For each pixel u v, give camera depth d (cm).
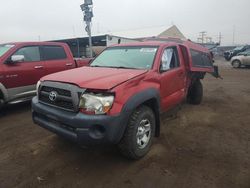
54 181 308
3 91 552
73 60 719
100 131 300
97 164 349
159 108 401
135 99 327
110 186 298
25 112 609
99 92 302
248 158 369
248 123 531
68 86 315
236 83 1184
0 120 547
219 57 4403
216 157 370
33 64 611
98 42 2745
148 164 348
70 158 366
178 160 360
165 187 296
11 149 398
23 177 316
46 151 389
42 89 358
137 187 296
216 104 706
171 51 477
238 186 298
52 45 675
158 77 402
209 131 480
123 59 446
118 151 383
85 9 1078
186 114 593
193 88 671
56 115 319
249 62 2050
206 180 310
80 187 296
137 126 338
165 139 436
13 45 591
